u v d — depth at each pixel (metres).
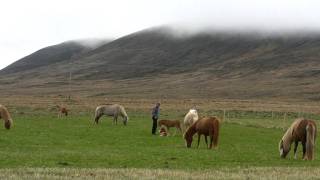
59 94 193.50
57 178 17.64
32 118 55.62
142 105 106.38
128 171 19.91
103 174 18.92
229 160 26.61
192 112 43.22
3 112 41.41
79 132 40.97
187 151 29.77
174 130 45.31
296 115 84.00
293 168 22.73
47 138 35.84
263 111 93.88
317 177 19.16
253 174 19.92
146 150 30.11
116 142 35.25
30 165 22.61
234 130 47.66
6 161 23.56
